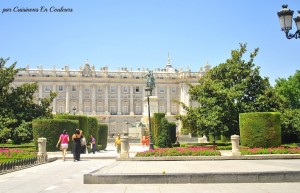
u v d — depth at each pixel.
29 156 26.45
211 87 41.66
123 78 150.50
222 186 13.76
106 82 149.88
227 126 41.38
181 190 12.84
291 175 14.77
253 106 42.16
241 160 26.45
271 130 34.34
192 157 26.92
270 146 34.25
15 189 13.34
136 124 74.56
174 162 24.78
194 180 14.66
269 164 21.83
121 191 12.70
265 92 42.28
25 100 44.75
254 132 34.41
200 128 41.91
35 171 20.19
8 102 43.62
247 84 42.88
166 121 42.22
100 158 31.42
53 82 146.25
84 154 37.03
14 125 42.47
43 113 45.12
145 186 13.93
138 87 152.38
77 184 14.59
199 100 42.56
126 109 151.00
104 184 14.47
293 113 43.03
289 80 88.12
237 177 14.70
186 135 87.31
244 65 44.06
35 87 46.09
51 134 36.00
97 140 47.41
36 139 35.88
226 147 37.03
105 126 52.25
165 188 13.35
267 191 12.44
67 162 27.23
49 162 27.23
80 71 147.88
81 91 148.12
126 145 27.48
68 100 146.62
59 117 41.72
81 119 42.59
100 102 149.88
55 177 17.22
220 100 41.09
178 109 152.88
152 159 26.88
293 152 28.52
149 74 47.19
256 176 14.70
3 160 24.05
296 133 42.75
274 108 42.50
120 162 25.05
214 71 45.19
